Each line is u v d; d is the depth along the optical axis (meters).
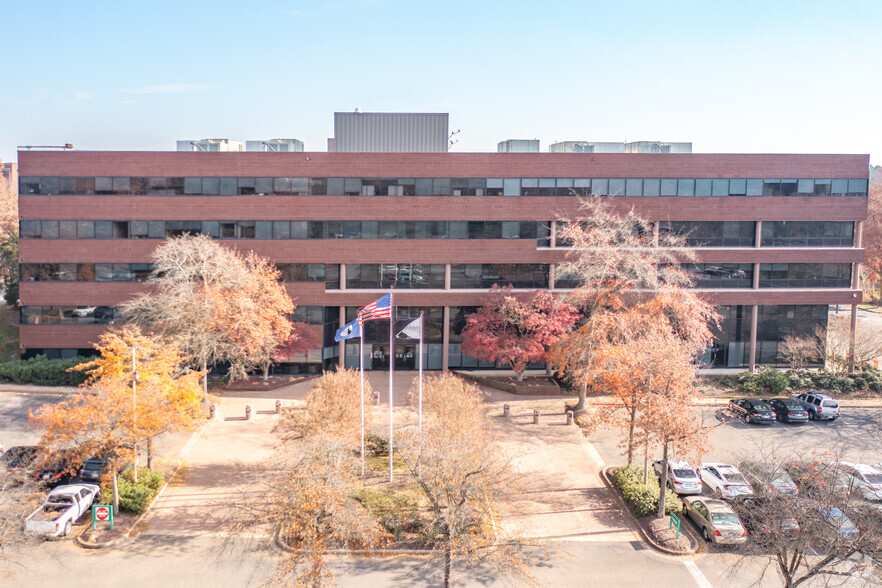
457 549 21.95
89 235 48.91
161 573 23.98
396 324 52.16
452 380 35.47
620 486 30.95
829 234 52.47
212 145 54.22
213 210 49.28
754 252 51.69
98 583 23.27
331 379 33.44
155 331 42.47
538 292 47.16
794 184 51.53
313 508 21.28
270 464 31.92
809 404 43.34
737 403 42.78
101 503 27.94
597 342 40.50
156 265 49.06
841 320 54.50
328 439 26.14
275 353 46.16
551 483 31.98
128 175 48.78
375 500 28.55
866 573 23.72
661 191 51.03
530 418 41.25
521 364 47.25
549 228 51.53
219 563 24.66
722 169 50.97
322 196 49.66
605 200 50.41
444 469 22.83
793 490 27.81
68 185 48.72
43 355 48.56
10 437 36.88
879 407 45.59
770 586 23.69
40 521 25.89
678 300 40.97
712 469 31.67
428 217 50.34
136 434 27.56
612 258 40.84
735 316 53.38
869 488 28.17
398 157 49.84
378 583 23.47
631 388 29.72
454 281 51.78
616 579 24.03
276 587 22.64
